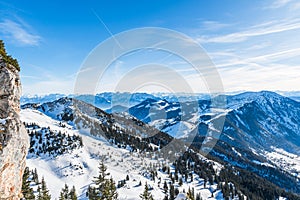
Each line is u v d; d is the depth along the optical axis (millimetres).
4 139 15453
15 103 17375
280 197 190250
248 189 178625
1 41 17797
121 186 74438
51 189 117875
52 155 150875
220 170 182625
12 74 17359
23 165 17156
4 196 15250
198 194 120688
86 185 120562
